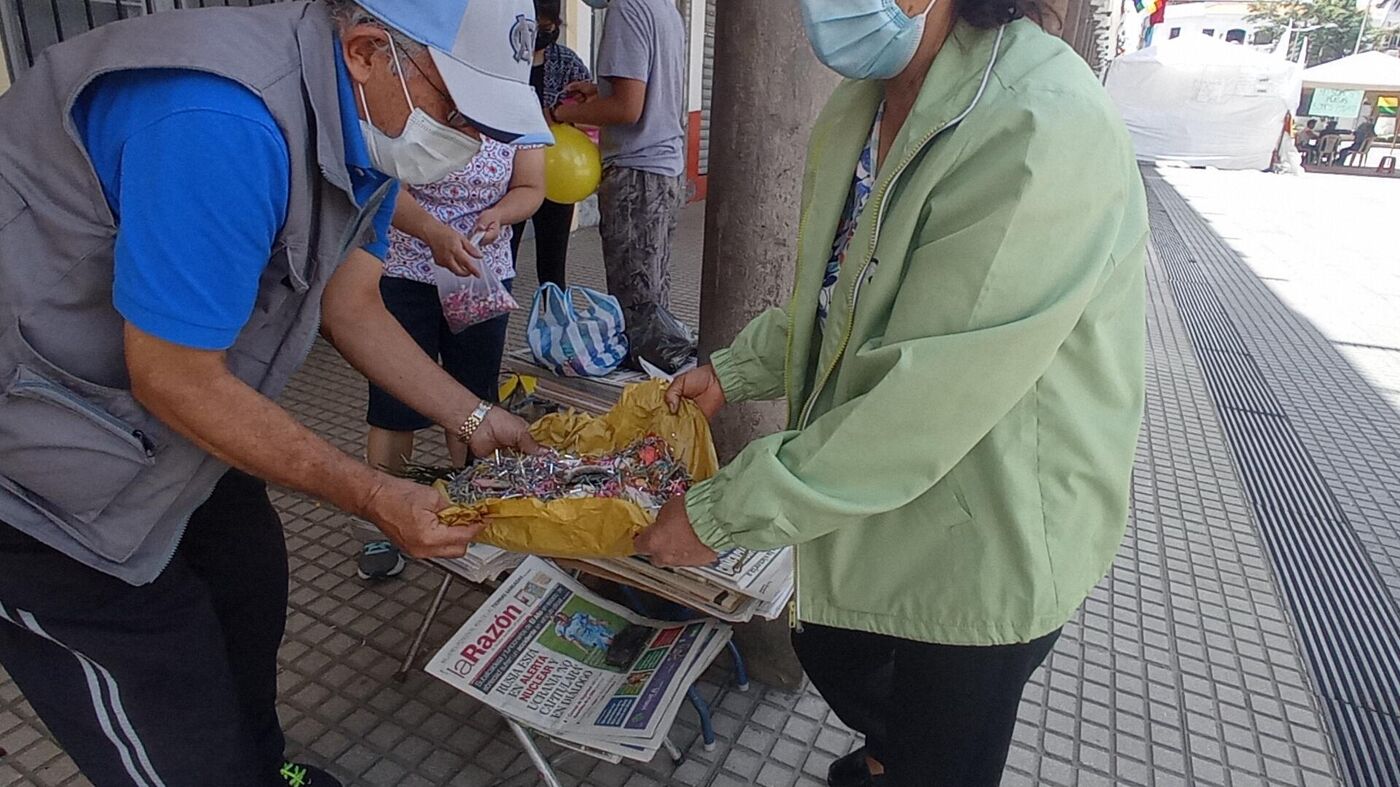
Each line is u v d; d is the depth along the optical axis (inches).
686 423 72.4
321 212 50.4
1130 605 117.8
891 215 49.0
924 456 47.6
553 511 56.7
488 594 108.9
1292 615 118.0
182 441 51.6
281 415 51.1
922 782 59.4
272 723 73.5
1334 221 502.6
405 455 108.2
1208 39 887.7
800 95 81.6
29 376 46.2
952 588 52.7
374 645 99.9
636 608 91.7
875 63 49.3
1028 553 50.7
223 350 47.6
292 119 46.1
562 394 113.9
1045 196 43.6
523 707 74.9
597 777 83.8
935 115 47.7
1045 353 45.4
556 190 145.8
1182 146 866.1
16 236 45.8
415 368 73.2
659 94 146.0
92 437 47.6
